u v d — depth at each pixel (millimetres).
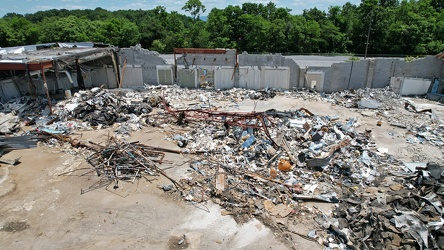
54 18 76375
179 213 11438
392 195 11117
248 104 24578
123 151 15047
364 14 55594
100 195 12484
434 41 52719
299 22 60344
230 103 24844
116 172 13805
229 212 11422
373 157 15055
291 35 57156
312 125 17828
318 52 58406
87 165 14680
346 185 12836
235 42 61375
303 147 15547
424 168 12906
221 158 14953
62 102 22297
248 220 11023
